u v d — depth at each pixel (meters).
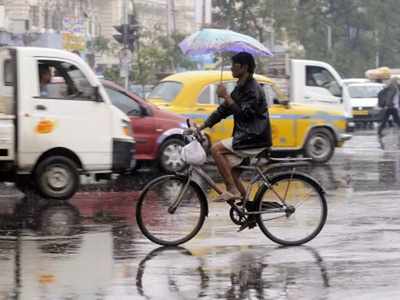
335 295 9.29
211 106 22.56
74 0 68.94
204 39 21.16
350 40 85.25
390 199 16.83
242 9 62.03
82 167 16.59
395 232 13.10
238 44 20.95
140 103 21.16
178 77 23.17
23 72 15.96
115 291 9.47
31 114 16.02
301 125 24.14
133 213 15.14
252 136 11.84
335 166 23.69
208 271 10.45
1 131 15.78
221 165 11.92
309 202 12.16
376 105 44.81
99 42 65.31
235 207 12.02
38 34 49.22
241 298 9.19
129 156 16.97
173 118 21.44
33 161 16.12
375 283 9.82
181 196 12.05
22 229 13.49
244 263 10.91
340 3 81.00
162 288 9.62
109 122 16.72
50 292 9.41
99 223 14.05
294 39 72.56
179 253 11.55
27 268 10.60
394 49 90.75
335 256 11.33
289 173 12.07
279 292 9.43
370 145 31.84
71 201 16.66
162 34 70.50
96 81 16.62
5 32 47.03
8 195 17.67
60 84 16.30
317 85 27.41
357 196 17.30
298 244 12.10
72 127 16.39
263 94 11.93
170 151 21.31
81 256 11.34
